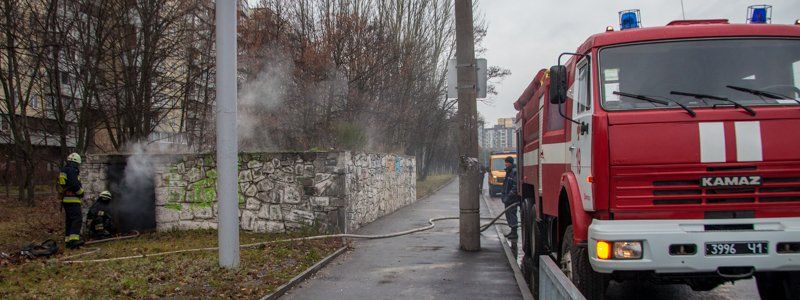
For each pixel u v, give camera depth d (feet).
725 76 17.81
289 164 39.42
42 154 66.33
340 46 70.44
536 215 28.22
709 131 16.60
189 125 66.44
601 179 16.90
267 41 69.56
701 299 23.16
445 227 48.14
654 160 16.67
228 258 26.89
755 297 23.27
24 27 50.26
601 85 18.02
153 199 40.68
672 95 17.66
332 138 63.77
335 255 32.35
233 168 26.84
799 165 16.38
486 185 151.23
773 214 16.40
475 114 34.83
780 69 17.85
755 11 19.95
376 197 55.98
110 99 57.67
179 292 22.12
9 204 58.75
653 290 24.85
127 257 29.66
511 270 28.78
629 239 16.31
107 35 52.70
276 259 29.71
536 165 28.50
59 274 25.21
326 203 38.96
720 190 16.49
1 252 31.50
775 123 16.56
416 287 25.03
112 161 40.34
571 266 19.65
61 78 58.49
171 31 58.95
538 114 27.84
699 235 16.17
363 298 23.00
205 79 65.77
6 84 55.21
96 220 38.22
